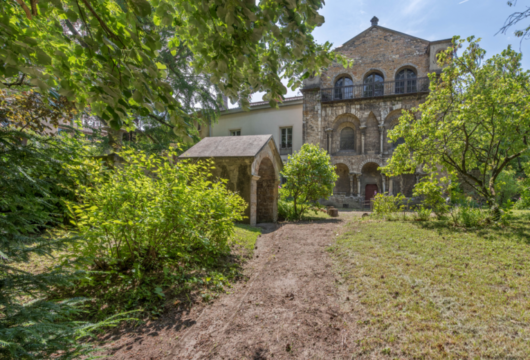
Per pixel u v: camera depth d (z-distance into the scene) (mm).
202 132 23578
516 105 7426
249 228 8172
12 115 4273
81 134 3961
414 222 8070
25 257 1760
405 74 20625
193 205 4430
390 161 9555
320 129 20672
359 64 21250
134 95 2119
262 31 2211
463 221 7207
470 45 7938
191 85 15570
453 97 8242
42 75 2072
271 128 21688
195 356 2359
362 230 7078
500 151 8992
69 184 2725
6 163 1846
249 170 8930
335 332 2672
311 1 2148
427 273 3932
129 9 1897
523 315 2766
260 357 2344
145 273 3945
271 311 3141
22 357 1382
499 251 4781
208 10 2039
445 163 8969
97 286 3406
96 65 2119
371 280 3793
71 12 1813
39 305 1639
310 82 20844
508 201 6844
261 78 2879
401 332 2588
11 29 1679
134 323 2863
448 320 2752
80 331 1640
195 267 4340
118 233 3590
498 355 2207
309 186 11445
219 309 3258
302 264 4789
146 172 4938
